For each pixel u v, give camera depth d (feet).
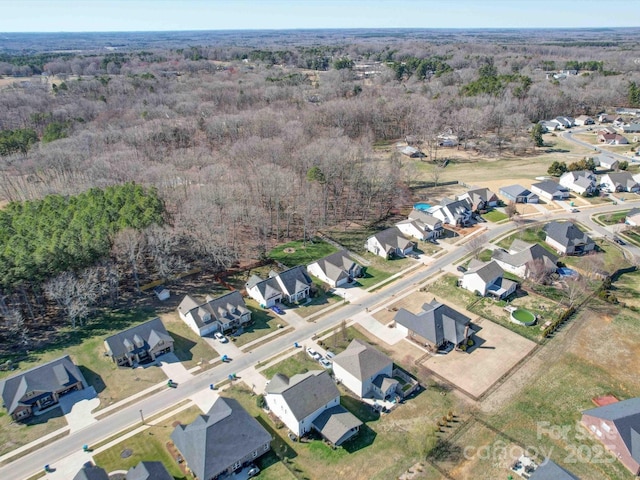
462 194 396.78
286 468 160.56
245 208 339.36
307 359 214.90
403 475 157.69
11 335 231.30
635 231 336.70
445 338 221.25
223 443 158.81
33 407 186.70
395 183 400.67
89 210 283.18
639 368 206.69
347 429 169.78
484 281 260.01
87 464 161.68
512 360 212.43
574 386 196.44
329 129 510.58
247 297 265.13
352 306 256.73
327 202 382.22
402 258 310.45
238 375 204.74
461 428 176.35
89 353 218.18
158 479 146.41
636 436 161.58
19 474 158.20
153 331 218.59
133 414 183.62
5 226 278.05
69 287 231.71
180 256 302.04
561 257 306.55
